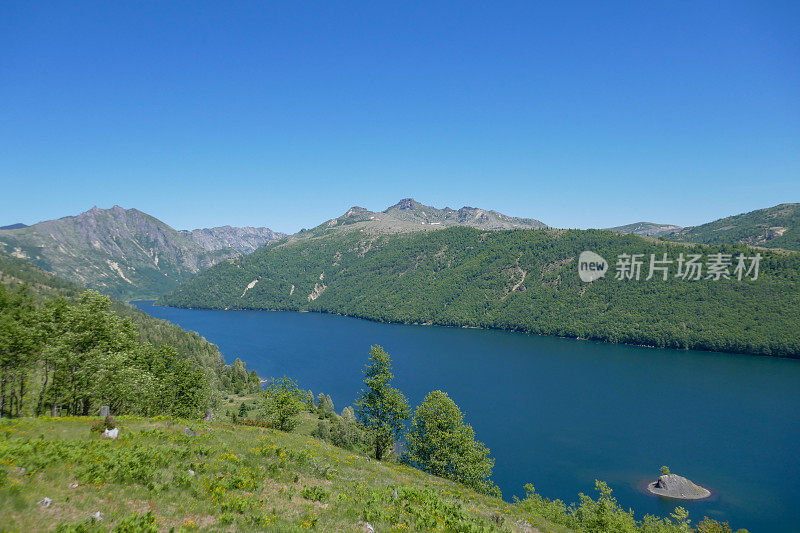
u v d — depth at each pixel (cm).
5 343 4647
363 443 8538
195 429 3625
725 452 11506
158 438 3019
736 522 8488
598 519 5166
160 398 5975
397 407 5353
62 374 4969
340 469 3169
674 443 12050
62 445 2347
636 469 10538
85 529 1437
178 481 2064
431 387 17475
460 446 5447
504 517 3000
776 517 8638
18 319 5169
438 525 2131
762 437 12506
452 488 3806
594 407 15112
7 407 5456
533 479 9950
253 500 2014
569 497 9138
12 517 1439
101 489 1809
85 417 3750
